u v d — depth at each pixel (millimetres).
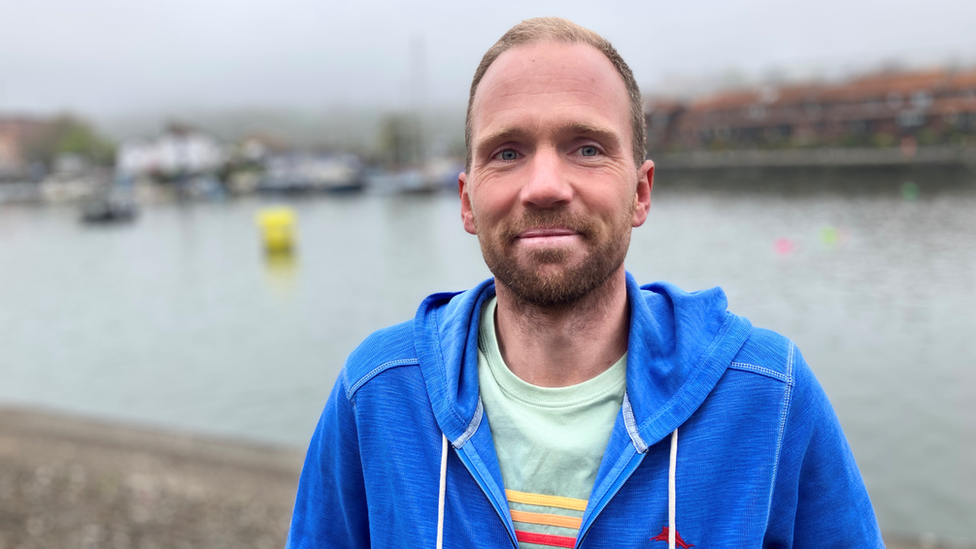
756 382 1094
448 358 1197
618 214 1117
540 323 1153
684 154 67500
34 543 4758
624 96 1176
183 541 4777
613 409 1144
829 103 64188
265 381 12328
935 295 16906
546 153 1095
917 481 7242
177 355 14883
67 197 85188
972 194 42188
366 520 1333
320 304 20094
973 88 58750
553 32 1146
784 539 1149
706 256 24734
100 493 5582
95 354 15453
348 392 1270
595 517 1055
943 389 10055
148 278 26891
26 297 23875
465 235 36500
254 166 109625
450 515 1133
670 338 1170
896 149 58688
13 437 7020
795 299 17156
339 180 75375
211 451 6555
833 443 1148
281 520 5086
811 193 46844
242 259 30875
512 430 1146
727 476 1070
